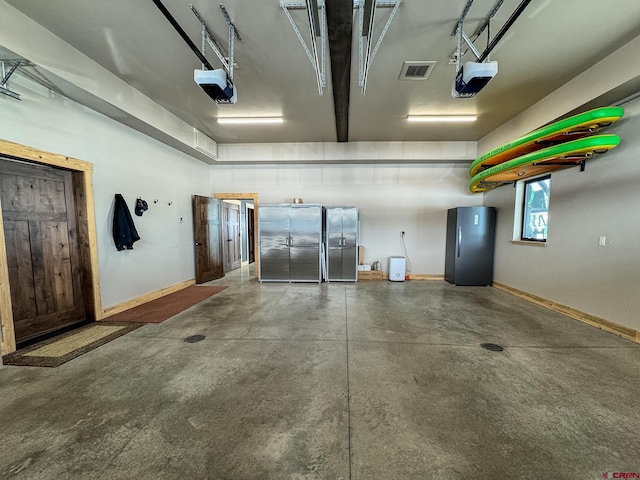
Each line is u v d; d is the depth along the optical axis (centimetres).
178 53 302
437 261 668
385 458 155
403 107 430
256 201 686
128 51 299
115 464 150
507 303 462
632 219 311
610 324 334
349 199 673
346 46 268
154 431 174
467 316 395
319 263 626
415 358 270
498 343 304
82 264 365
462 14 241
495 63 234
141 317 388
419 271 673
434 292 540
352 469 148
